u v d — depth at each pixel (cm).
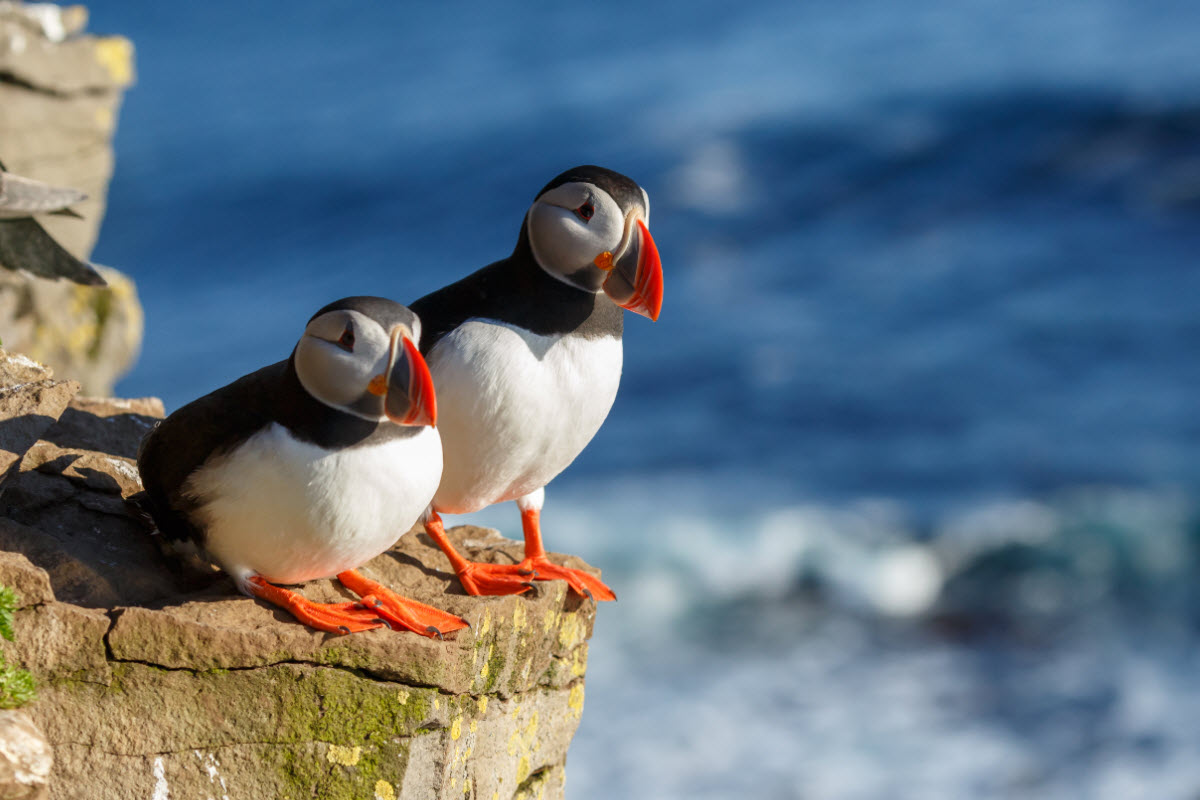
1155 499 1880
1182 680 1460
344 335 493
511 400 581
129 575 563
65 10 1426
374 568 621
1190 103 3538
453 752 570
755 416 2230
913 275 2822
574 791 1253
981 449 2069
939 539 1817
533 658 634
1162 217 2981
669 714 1409
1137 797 1228
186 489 521
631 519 1889
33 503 590
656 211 3369
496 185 3844
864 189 3397
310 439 504
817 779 1263
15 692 494
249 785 528
